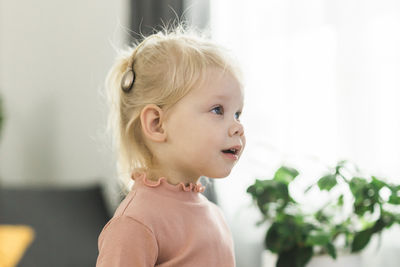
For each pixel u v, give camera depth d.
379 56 1.55
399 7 1.50
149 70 0.83
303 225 1.30
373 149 1.56
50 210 2.08
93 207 2.18
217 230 0.83
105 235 0.77
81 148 2.60
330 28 1.70
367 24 1.58
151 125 0.81
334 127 1.69
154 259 0.75
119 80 0.93
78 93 2.61
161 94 0.80
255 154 1.86
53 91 2.68
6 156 2.70
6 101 2.70
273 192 1.33
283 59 1.83
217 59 0.81
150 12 2.13
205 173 0.80
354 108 1.61
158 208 0.78
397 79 1.50
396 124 1.50
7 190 2.12
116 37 2.44
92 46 2.56
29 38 2.70
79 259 1.92
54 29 2.68
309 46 1.76
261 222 1.39
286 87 1.81
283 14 1.85
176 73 0.79
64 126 2.65
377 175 1.49
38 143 2.70
